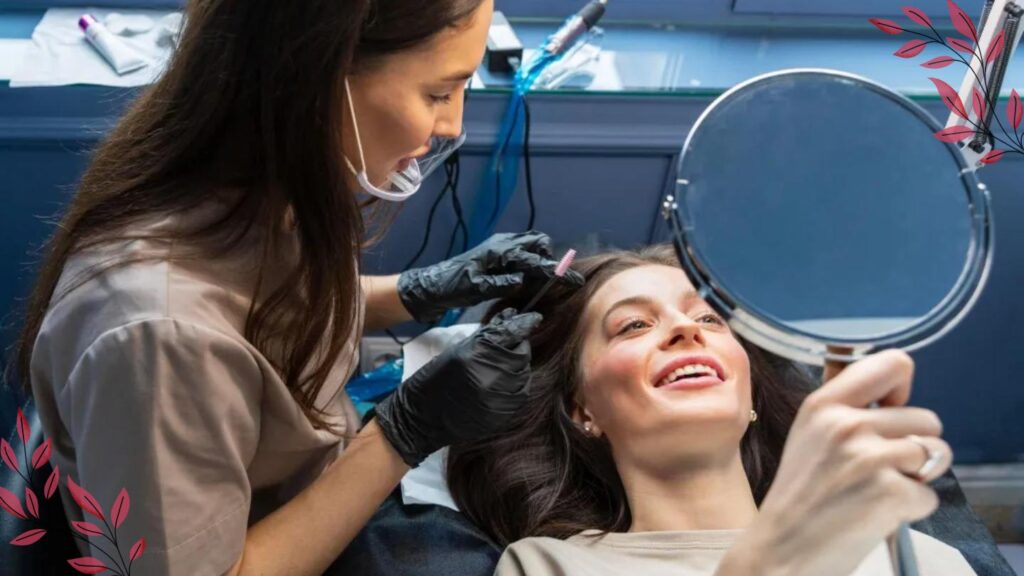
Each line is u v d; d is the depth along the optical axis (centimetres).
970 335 207
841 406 79
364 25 94
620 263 155
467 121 180
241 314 109
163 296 102
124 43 171
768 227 79
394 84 100
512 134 180
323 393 128
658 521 138
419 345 172
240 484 109
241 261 110
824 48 192
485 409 124
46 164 183
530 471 149
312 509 120
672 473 139
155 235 105
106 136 119
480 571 143
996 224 194
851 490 77
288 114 96
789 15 198
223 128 102
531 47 187
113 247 106
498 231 201
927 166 80
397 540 146
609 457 148
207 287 106
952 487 159
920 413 78
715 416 133
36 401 114
